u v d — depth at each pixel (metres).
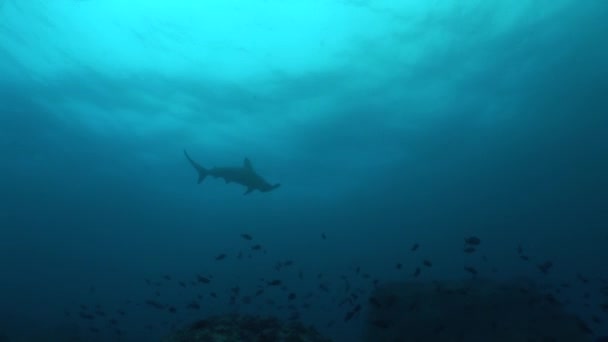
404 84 23.69
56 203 49.25
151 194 47.72
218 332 4.91
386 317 12.20
